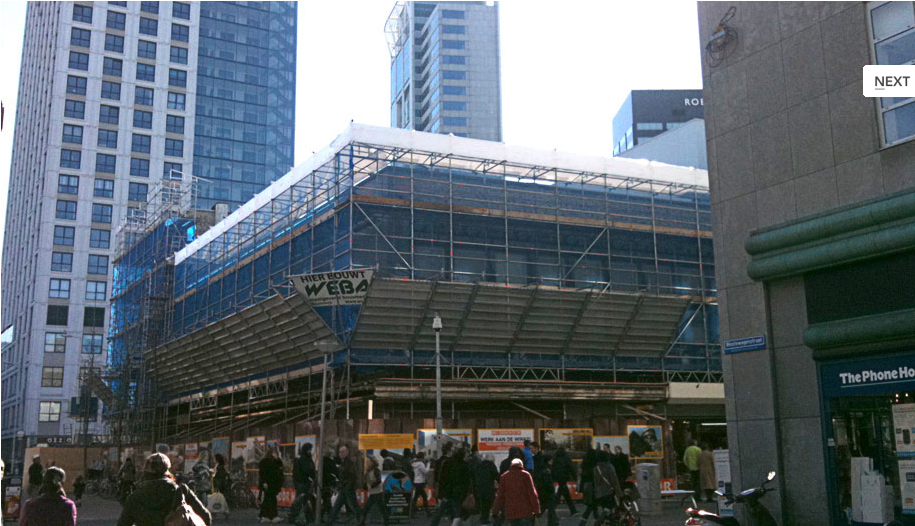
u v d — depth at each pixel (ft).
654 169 121.49
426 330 104.01
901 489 41.96
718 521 37.81
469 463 59.47
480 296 103.76
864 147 45.70
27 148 342.85
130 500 25.48
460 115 509.35
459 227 109.70
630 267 119.03
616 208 120.26
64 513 25.71
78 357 285.84
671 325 115.75
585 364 114.21
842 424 45.42
